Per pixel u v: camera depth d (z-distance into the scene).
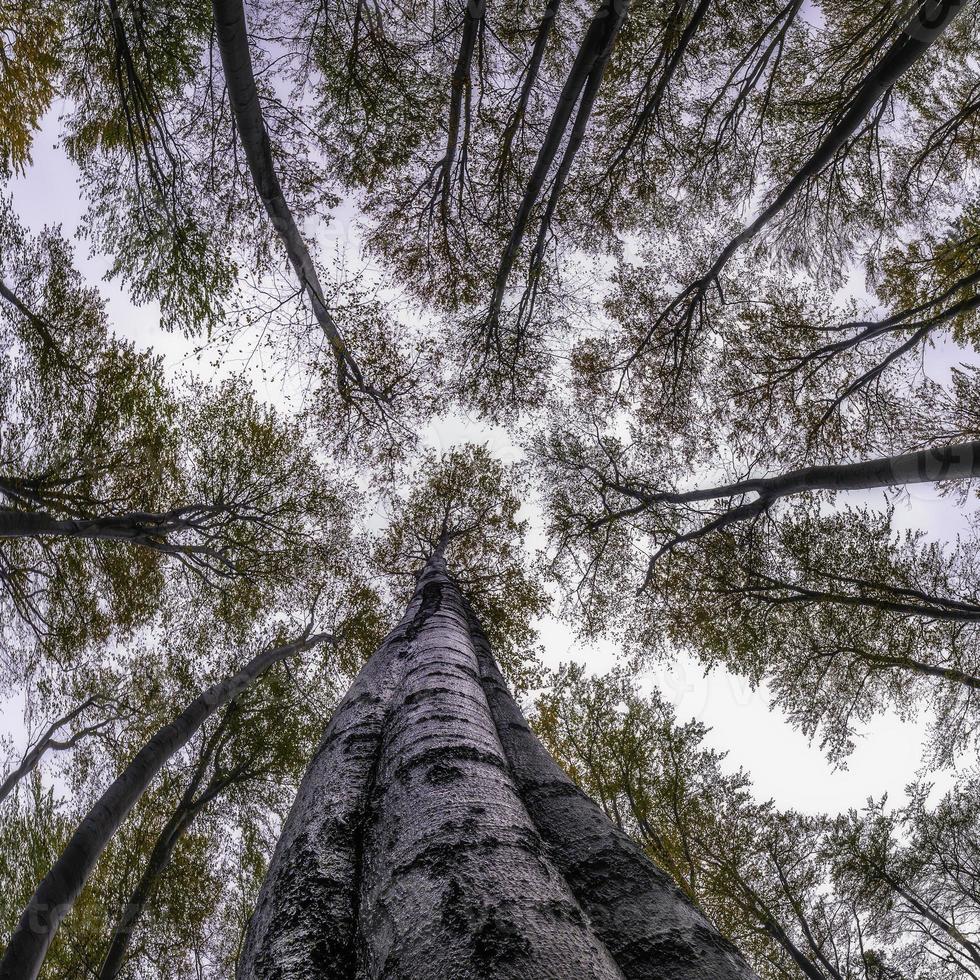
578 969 1.05
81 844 4.64
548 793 2.27
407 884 1.32
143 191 5.45
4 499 6.70
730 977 1.32
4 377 6.80
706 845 9.23
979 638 7.87
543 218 5.93
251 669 7.96
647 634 9.56
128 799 5.27
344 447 8.50
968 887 9.80
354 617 10.87
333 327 6.07
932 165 6.98
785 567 8.37
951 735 8.42
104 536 6.43
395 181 6.71
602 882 1.71
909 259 7.35
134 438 7.68
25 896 6.64
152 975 8.23
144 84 5.14
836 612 8.48
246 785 9.69
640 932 1.49
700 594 8.93
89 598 8.24
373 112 5.78
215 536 8.53
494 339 8.11
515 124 5.61
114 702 9.33
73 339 7.27
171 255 5.69
